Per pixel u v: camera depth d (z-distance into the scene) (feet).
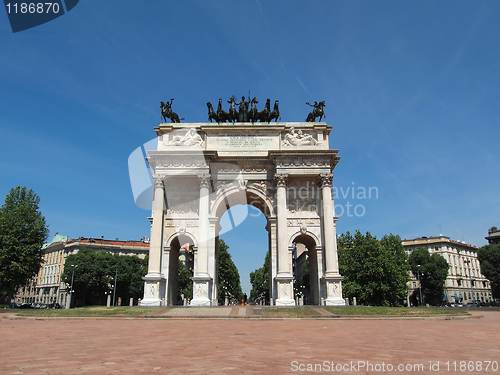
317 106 215.51
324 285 185.57
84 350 55.77
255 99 216.54
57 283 541.34
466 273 538.88
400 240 361.10
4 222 238.07
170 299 199.62
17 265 233.14
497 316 153.38
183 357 49.39
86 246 532.32
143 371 40.29
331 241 188.34
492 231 604.49
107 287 429.79
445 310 151.74
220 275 428.97
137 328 94.43
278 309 149.18
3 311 210.38
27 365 43.57
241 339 69.92
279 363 45.06
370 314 135.74
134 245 560.61
